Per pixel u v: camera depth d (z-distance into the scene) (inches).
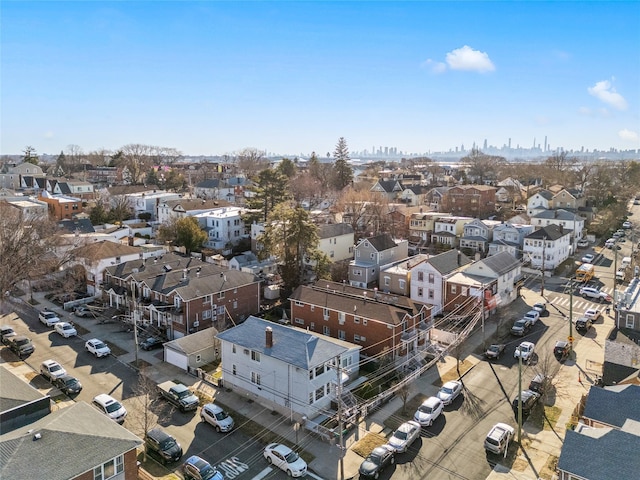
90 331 2023.9
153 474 1150.3
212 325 2007.9
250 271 2731.3
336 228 3125.0
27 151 6550.2
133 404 1454.2
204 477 1102.4
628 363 1480.1
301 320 2009.1
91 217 3804.1
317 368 1392.7
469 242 3270.2
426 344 1873.8
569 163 7180.1
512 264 2400.3
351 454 1235.2
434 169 7810.0
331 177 5767.7
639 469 916.6
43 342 1907.0
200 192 5191.9
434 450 1244.5
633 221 4252.0
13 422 1125.7
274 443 1269.7
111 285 2308.1
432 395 1525.6
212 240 3496.6
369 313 1793.8
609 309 2273.6
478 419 1385.3
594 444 987.9
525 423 1360.7
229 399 1509.6
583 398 1412.4
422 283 2293.3
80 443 975.6
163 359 1774.1
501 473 1151.0
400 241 2933.1
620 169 5674.2
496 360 1763.0
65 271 2581.2
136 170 6008.9
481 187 4183.1
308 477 1147.9
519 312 2237.9
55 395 1499.8
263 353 1449.3
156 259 2469.2
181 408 1422.2
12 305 2282.2
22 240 2229.3
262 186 3422.7
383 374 1656.0
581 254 3262.8
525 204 4739.2
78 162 7244.1
